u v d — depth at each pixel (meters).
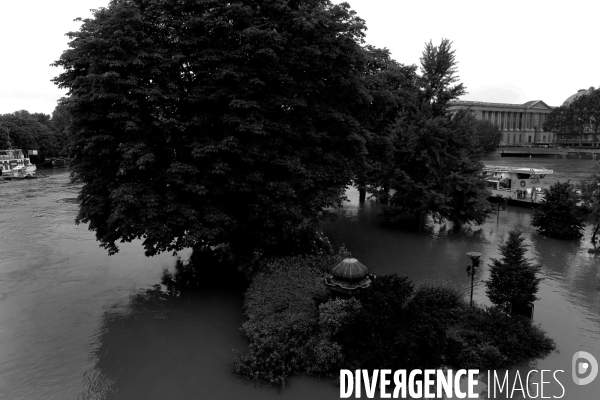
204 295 21.75
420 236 33.59
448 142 33.16
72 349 16.77
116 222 19.41
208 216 19.30
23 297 21.52
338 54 20.81
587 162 106.81
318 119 21.64
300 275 19.00
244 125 18.25
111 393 14.05
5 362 15.85
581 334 17.30
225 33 19.14
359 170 27.25
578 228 32.97
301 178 20.56
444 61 35.22
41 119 117.31
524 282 16.61
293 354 14.85
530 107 173.75
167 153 20.14
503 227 36.53
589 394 13.61
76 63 18.95
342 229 35.91
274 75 19.30
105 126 19.22
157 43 19.64
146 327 18.50
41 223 37.22
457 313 17.09
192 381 14.58
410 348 13.90
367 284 16.72
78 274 24.59
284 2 19.53
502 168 51.69
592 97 141.25
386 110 27.11
